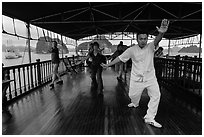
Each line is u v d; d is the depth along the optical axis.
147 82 2.57
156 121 2.73
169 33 11.45
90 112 3.16
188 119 2.81
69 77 7.39
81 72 8.97
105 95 4.34
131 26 10.83
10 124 2.69
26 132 2.42
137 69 2.62
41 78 5.90
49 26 7.77
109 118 2.87
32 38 6.03
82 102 3.77
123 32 13.46
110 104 3.61
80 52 13.98
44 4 4.97
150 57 2.52
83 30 11.40
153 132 2.37
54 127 2.56
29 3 4.54
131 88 2.80
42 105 3.60
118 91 4.75
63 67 8.59
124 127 2.53
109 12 7.56
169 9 7.14
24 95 4.43
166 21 2.24
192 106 3.43
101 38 14.00
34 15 5.66
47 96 4.32
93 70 5.03
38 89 5.12
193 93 3.92
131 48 2.65
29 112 3.20
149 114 2.62
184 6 6.66
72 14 7.05
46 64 6.50
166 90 4.79
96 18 8.40
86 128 2.52
